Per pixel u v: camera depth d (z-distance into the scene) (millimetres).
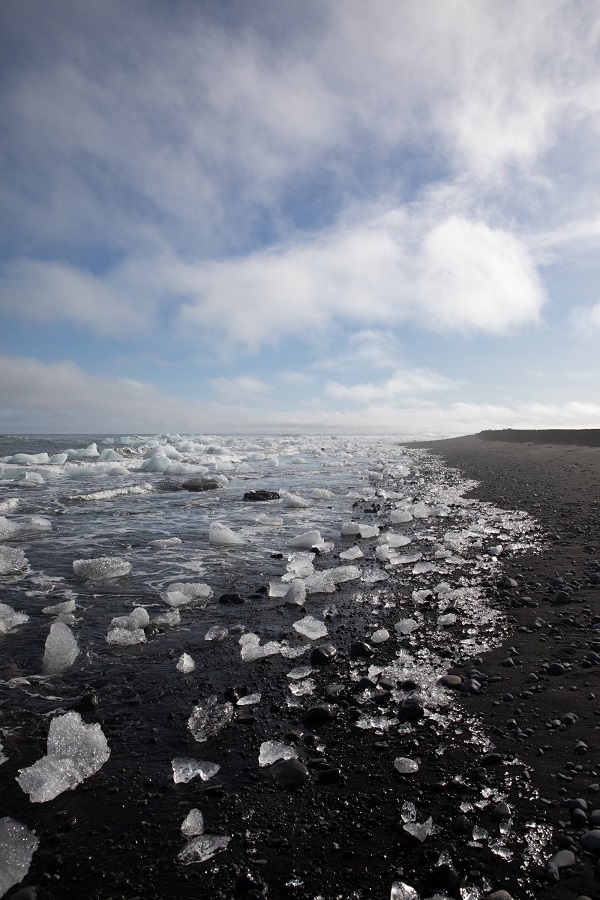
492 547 5730
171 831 1893
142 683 3035
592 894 1498
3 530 7102
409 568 5328
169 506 9859
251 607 4328
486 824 1809
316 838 1818
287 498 9875
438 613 4008
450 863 1653
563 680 2768
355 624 3883
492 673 2938
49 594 4676
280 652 3434
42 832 1907
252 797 2049
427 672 3025
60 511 9164
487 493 9992
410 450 29219
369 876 1647
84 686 3012
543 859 1635
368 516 8625
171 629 3865
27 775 2195
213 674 3139
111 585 4953
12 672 3180
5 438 41094
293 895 1593
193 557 6012
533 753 2170
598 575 4492
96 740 2416
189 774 2203
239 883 1640
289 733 2488
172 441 32094
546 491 9484
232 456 23281
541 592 4223
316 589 4664
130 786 2148
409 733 2428
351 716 2619
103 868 1736
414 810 1913
